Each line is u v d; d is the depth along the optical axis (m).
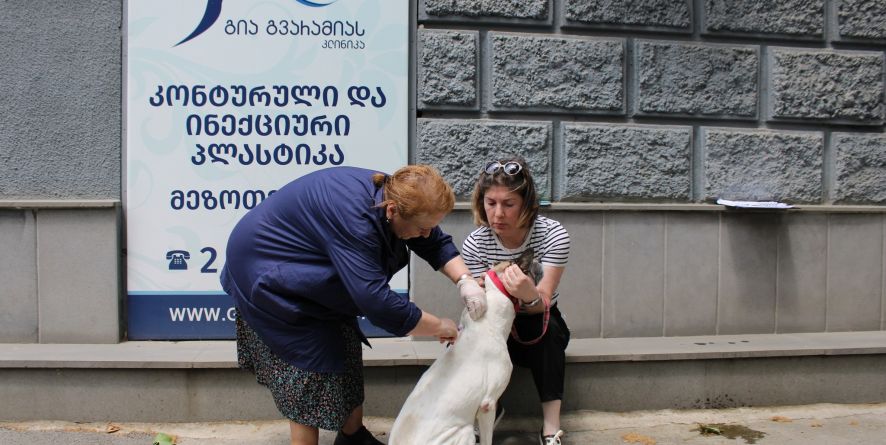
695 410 3.47
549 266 2.86
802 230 4.01
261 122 3.62
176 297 3.62
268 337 2.47
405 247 2.53
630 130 3.85
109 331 3.55
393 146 3.69
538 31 3.81
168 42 3.56
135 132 3.56
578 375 3.39
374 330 3.70
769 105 4.04
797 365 3.54
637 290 3.85
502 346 2.47
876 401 3.61
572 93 3.80
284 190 2.49
